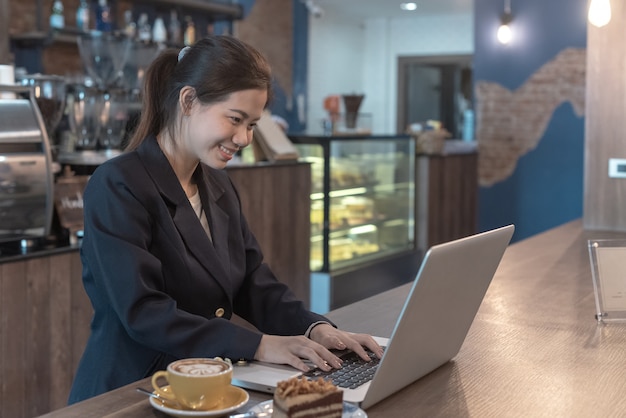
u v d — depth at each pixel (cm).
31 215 310
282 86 974
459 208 752
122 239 166
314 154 576
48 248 315
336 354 173
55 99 341
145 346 174
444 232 724
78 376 180
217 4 809
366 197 622
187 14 804
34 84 335
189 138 174
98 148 381
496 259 169
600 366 176
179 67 174
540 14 744
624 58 392
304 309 191
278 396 126
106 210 168
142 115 182
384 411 144
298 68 995
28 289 300
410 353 150
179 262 175
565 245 345
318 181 577
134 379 174
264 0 927
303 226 509
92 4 702
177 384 133
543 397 154
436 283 144
